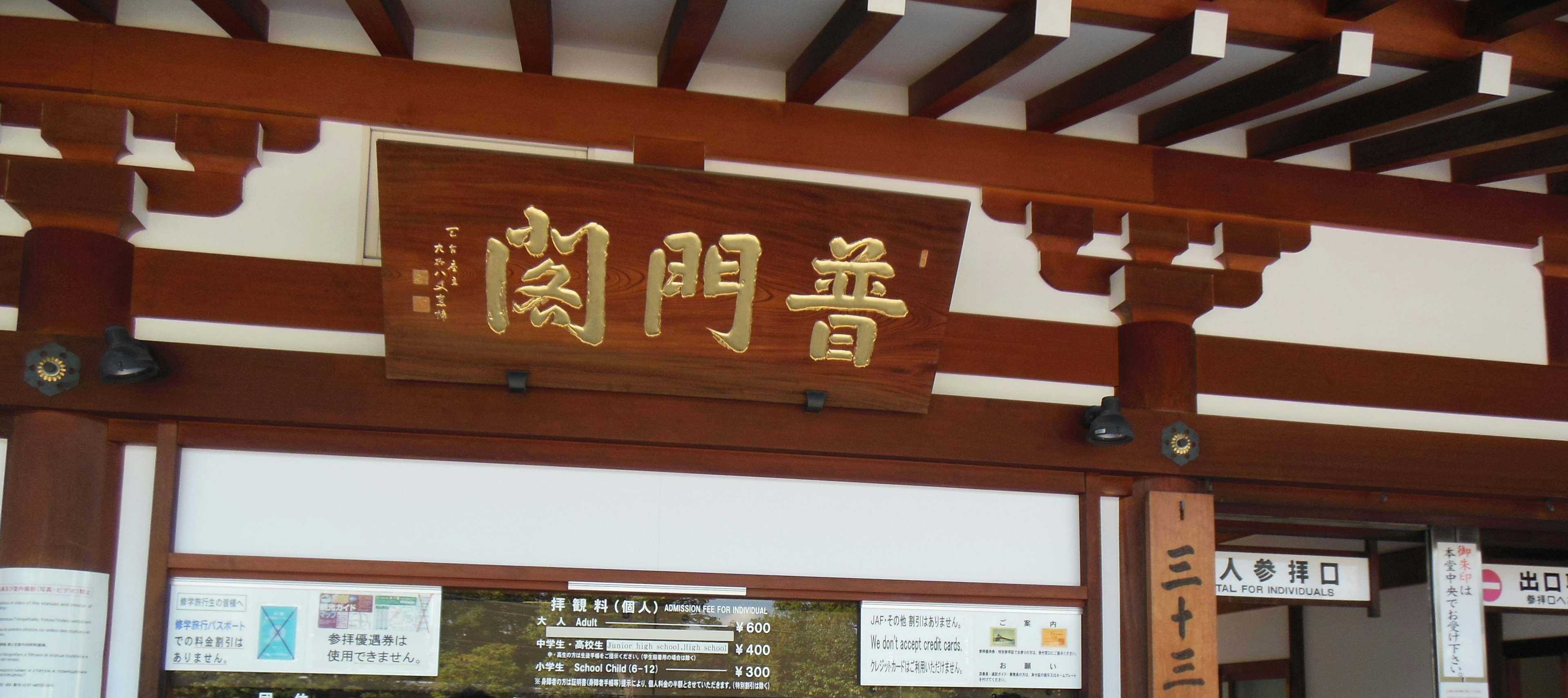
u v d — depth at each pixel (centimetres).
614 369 486
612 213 453
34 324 450
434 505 482
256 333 475
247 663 459
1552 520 589
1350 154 591
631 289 468
